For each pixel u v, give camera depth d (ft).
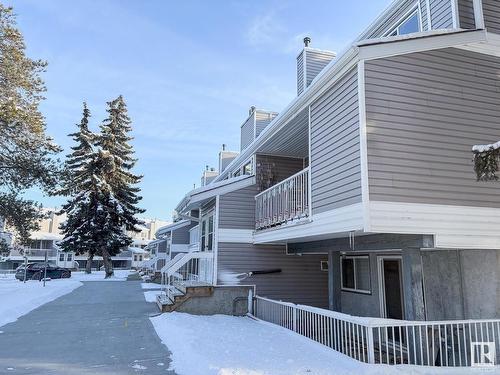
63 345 22.77
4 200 57.00
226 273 38.70
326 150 24.68
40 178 57.00
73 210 98.32
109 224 98.27
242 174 48.62
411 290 20.54
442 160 21.21
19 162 55.16
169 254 87.66
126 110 108.27
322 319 23.77
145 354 20.67
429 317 24.58
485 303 21.79
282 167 43.09
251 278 39.11
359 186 20.29
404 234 21.08
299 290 40.22
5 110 49.88
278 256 40.37
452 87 22.38
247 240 39.91
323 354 20.44
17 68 53.26
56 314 34.53
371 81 20.94
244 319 34.58
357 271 34.60
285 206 31.60
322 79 24.41
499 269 21.36
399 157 20.56
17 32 53.21
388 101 20.99
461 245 20.62
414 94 21.53
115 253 103.24
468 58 23.12
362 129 20.31
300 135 35.78
